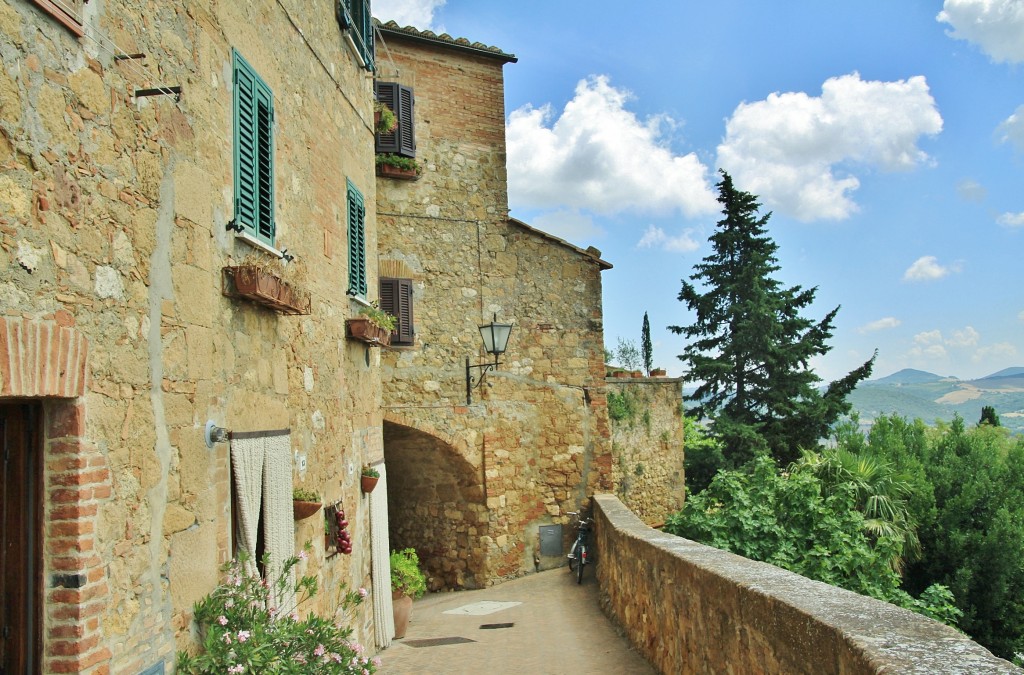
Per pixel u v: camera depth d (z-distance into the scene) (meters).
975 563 13.82
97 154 3.26
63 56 3.05
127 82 3.52
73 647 2.96
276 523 5.11
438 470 12.50
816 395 23.91
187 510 3.92
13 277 2.73
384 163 11.79
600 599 9.99
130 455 3.42
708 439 23.58
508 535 12.43
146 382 3.58
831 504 9.49
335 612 6.35
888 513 12.14
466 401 12.25
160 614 3.60
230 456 4.50
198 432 4.09
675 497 16.31
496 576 12.22
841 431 18.17
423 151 12.34
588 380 13.11
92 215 3.21
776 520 9.11
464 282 12.42
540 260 13.01
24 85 2.81
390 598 8.68
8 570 3.00
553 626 8.95
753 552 8.74
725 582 4.69
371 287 8.81
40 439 3.04
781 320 24.77
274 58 5.67
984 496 14.66
